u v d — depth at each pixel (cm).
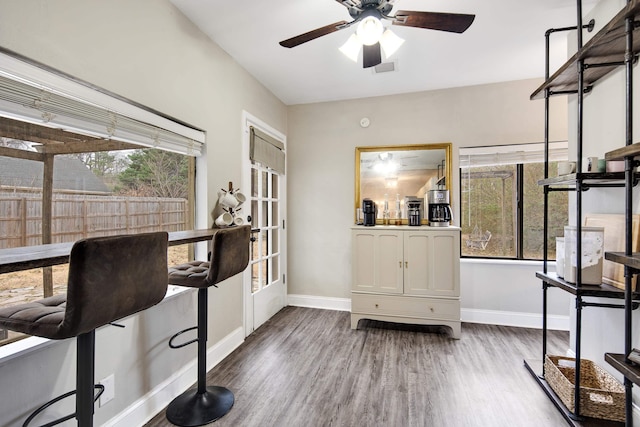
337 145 361
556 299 297
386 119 345
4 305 125
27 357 117
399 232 292
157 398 178
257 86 305
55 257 85
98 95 147
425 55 257
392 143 343
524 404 182
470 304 316
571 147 219
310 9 199
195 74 215
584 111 204
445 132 328
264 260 324
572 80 192
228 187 252
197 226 225
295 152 375
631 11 123
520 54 256
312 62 271
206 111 226
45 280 139
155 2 180
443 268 282
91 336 108
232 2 192
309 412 176
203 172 225
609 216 174
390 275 295
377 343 268
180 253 218
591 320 200
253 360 238
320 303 366
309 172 370
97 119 147
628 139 129
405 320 290
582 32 200
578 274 161
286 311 354
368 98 351
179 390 195
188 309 206
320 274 367
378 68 281
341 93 340
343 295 360
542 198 306
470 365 228
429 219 307
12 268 75
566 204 302
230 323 254
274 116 343
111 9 153
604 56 158
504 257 317
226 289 249
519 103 307
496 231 319
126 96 161
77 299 85
